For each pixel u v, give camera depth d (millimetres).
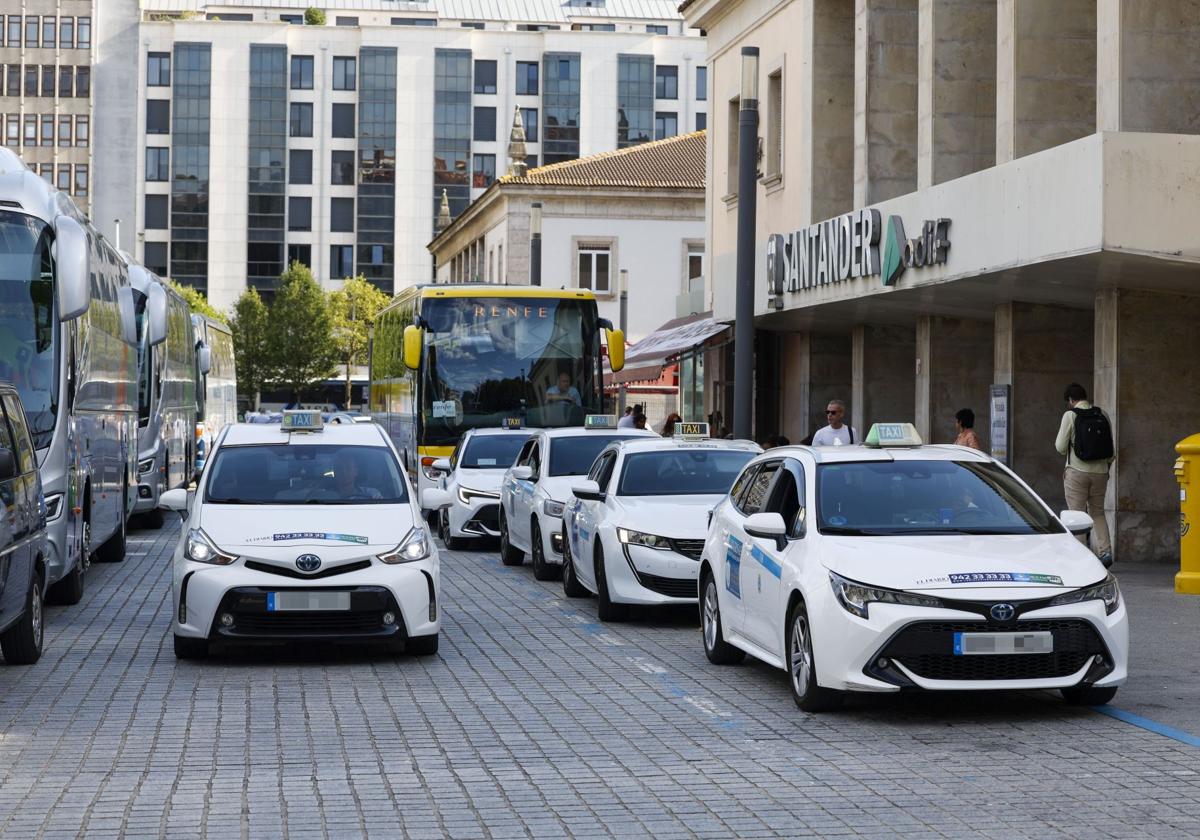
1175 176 17062
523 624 15133
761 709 10367
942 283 21250
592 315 28484
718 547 12375
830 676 9766
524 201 63594
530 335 28234
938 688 9461
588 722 9906
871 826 7152
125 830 7090
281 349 107188
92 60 118688
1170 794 7754
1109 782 8039
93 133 119000
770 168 33906
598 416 21469
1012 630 9508
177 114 121500
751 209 22188
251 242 122500
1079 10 22281
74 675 11852
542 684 11469
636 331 64062
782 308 27766
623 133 124062
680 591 14750
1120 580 18266
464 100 123375
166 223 122188
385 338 35719
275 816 7363
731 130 36938
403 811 7469
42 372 15305
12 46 118688
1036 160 18484
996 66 24609
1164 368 20328
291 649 13359
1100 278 19500
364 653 13125
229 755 8828
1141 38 19062
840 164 30688
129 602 16859
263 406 111438
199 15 132375
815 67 30688
